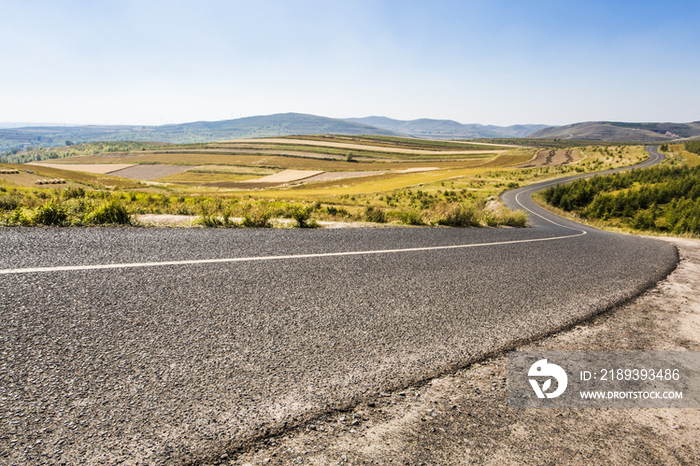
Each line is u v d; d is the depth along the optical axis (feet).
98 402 5.32
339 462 4.49
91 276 10.16
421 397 6.02
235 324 8.08
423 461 4.58
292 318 8.64
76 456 4.43
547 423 5.52
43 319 7.51
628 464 4.76
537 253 19.44
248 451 4.66
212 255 13.46
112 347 6.75
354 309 9.51
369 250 16.61
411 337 8.19
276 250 15.11
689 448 5.17
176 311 8.46
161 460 4.45
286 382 6.14
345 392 5.99
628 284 14.02
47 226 16.92
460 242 21.06
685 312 11.13
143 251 13.21
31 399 5.26
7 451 4.39
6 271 9.91
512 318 9.80
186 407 5.37
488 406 5.87
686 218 88.28
